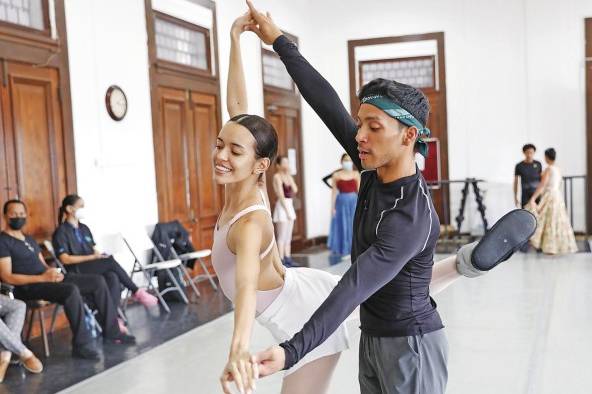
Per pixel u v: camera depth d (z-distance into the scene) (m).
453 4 11.48
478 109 11.46
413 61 11.75
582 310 5.61
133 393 4.01
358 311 1.93
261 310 1.85
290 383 1.90
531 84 11.21
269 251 1.76
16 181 5.68
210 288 7.57
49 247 5.70
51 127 6.08
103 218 6.70
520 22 11.23
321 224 12.24
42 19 6.09
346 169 10.01
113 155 6.87
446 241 10.93
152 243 6.81
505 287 6.73
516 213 1.65
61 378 4.34
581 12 10.95
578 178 11.03
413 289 1.60
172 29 8.05
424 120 1.53
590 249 9.27
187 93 8.19
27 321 5.56
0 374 4.32
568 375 4.00
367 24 11.86
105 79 6.79
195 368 4.48
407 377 1.61
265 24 2.00
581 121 11.02
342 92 12.02
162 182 7.64
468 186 11.30
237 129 1.63
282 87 11.11
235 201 1.69
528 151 9.71
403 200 1.50
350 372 4.27
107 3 6.84
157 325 5.83
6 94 5.61
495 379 3.99
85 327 4.88
